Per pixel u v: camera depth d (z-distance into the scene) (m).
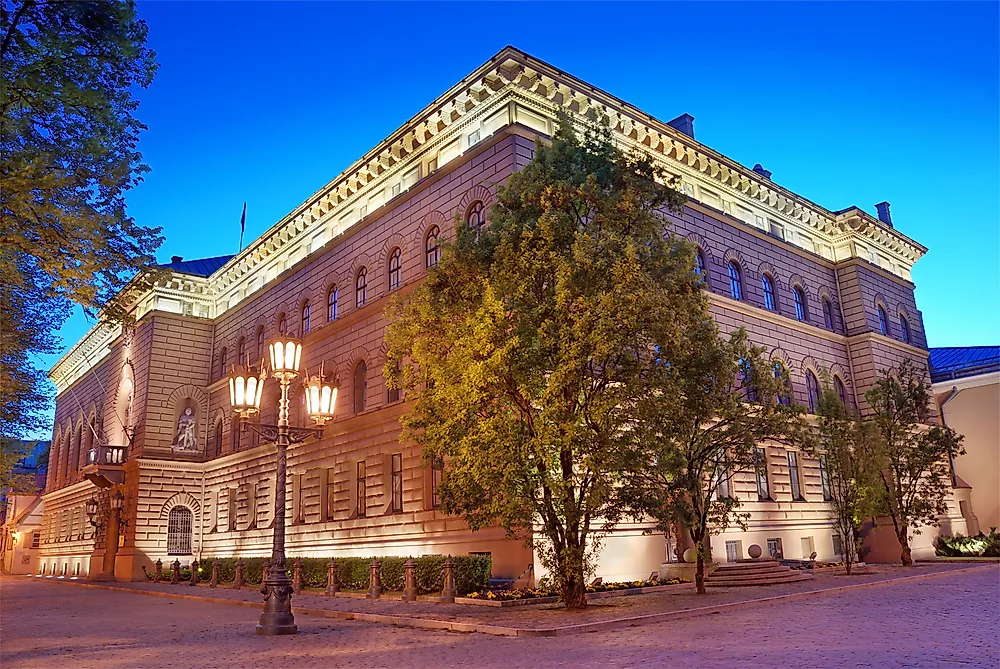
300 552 34.75
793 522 34.50
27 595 34.09
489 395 18.36
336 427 34.16
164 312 47.41
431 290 20.23
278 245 43.31
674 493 21.22
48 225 15.56
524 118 28.75
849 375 41.53
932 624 14.20
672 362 19.44
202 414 47.41
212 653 13.83
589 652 12.34
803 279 40.56
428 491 28.36
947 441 34.66
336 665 12.10
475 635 15.34
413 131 33.34
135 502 43.94
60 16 15.62
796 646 11.99
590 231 19.34
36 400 27.42
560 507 18.70
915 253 48.06
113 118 16.05
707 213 35.34
